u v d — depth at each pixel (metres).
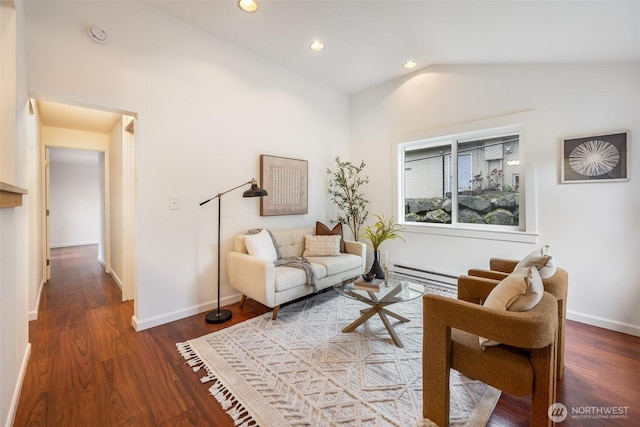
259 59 3.36
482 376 1.36
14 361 1.56
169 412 1.52
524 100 2.91
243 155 3.23
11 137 1.55
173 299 2.70
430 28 2.60
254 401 1.60
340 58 3.41
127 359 2.02
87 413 1.51
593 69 2.51
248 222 3.31
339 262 3.30
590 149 2.53
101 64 2.26
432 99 3.65
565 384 1.74
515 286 1.37
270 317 2.75
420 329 2.48
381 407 1.55
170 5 2.49
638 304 2.35
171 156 2.67
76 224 7.51
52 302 3.17
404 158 4.12
